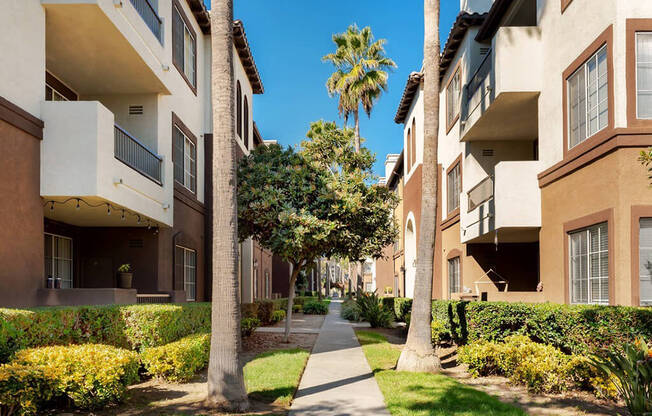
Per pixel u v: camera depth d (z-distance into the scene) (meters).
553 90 11.31
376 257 15.23
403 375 9.31
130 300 11.05
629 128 8.55
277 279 41.91
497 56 12.27
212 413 6.60
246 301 24.39
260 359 11.06
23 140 9.05
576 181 10.12
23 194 9.04
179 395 7.61
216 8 7.39
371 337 16.11
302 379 9.25
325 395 7.94
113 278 13.67
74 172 9.70
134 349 8.82
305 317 26.70
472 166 16.41
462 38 17.72
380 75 28.89
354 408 7.12
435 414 6.68
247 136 25.11
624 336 7.57
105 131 10.17
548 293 11.41
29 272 9.14
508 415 6.64
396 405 7.14
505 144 16.48
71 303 9.87
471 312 10.38
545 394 8.02
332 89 30.14
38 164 9.56
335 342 14.89
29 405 5.57
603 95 9.32
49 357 6.21
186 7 17.02
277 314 22.69
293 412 6.90
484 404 7.18
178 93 15.96
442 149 21.23
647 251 8.49
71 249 13.46
